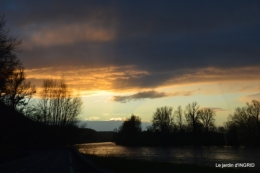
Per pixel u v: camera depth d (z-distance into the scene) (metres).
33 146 84.19
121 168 19.22
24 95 60.34
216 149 61.81
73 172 22.94
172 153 54.41
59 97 91.88
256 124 67.75
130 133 119.31
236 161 30.31
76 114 93.69
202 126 89.19
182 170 17.95
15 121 56.75
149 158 35.59
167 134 106.75
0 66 34.59
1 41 33.62
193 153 51.03
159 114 109.19
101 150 71.62
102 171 17.94
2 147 50.62
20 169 25.91
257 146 65.69
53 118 91.38
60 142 91.50
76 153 42.09
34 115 81.19
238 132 68.44
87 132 110.88
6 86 43.06
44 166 28.72
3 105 49.31
